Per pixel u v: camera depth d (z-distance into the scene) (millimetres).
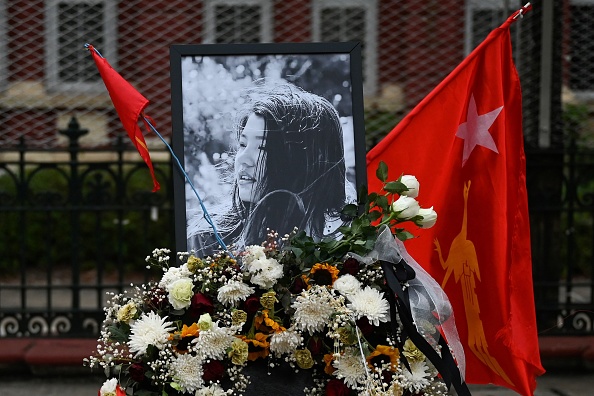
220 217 2514
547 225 5746
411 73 6617
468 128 2842
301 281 2318
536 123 5758
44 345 5500
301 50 2623
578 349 5508
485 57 2840
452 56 6621
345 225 2521
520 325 2713
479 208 2816
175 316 2328
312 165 2564
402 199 2389
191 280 2297
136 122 2539
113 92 2562
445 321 2373
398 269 2330
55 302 6789
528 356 2684
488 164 2797
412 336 2281
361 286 2348
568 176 6066
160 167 5883
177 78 2568
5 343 5547
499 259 2756
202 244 2488
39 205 5652
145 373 2256
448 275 2893
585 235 7324
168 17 6316
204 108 2564
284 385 2307
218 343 2225
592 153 5746
